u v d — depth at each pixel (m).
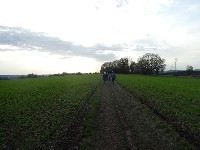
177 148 12.94
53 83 65.25
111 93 38.75
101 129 16.45
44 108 24.61
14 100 30.91
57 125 17.34
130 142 13.66
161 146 13.21
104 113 21.95
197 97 35.66
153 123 18.28
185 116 20.98
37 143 13.54
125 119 19.50
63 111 22.77
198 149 12.89
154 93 39.19
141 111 23.00
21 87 53.00
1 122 18.81
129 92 40.62
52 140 14.06
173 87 54.75
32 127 16.92
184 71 199.88
